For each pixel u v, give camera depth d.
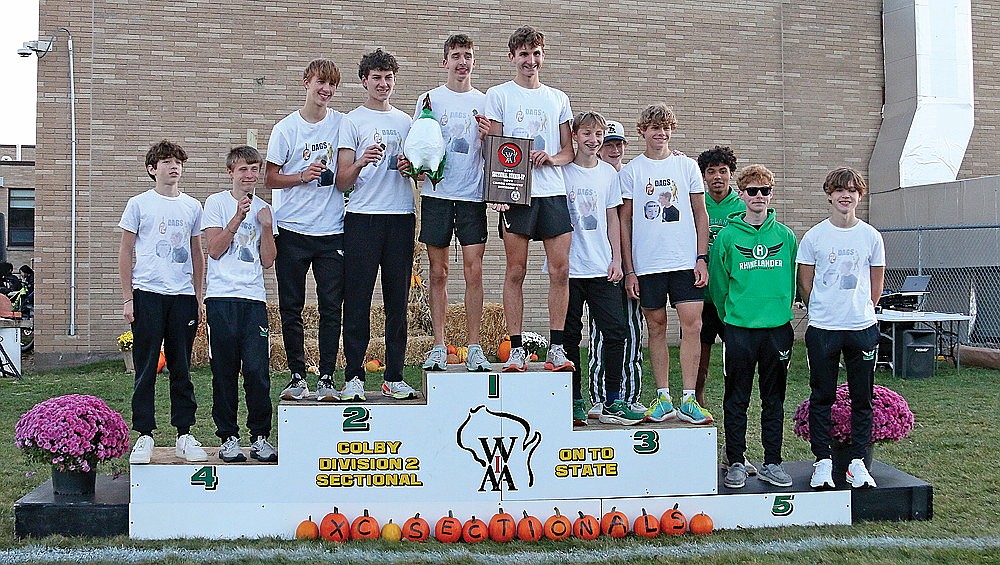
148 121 12.38
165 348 5.05
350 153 5.10
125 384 10.17
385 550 4.60
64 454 4.83
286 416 4.84
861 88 15.05
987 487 5.95
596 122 5.27
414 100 13.15
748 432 7.71
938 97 14.62
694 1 14.22
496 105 5.15
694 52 14.23
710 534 4.93
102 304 12.22
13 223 24.38
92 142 12.22
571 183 5.34
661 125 5.31
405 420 4.90
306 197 5.18
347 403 4.90
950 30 14.67
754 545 4.71
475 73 13.40
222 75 12.59
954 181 13.82
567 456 4.97
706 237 5.32
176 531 4.82
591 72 13.81
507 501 4.94
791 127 14.70
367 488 4.89
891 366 11.51
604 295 5.36
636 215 5.34
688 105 14.20
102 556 4.45
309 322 11.55
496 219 13.00
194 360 11.34
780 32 14.62
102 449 4.96
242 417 8.06
